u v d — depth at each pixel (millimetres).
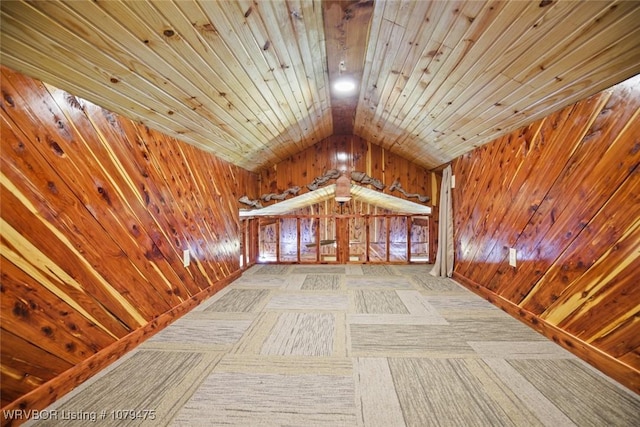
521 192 2088
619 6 950
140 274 1777
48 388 1194
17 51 1017
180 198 2262
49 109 1233
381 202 5578
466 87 1826
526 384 1338
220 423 1114
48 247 1220
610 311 1377
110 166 1567
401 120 2895
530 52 1302
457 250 3277
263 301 2535
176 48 1277
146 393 1284
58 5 879
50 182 1234
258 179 4344
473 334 1858
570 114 1636
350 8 1362
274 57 1672
